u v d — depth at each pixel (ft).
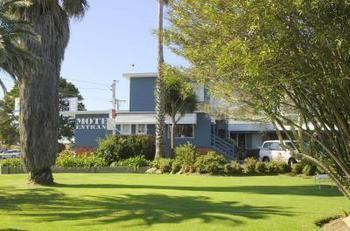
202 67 30.73
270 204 48.29
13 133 215.92
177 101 119.34
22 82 67.10
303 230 36.45
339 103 28.43
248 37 24.75
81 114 153.07
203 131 138.00
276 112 28.58
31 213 43.04
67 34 71.77
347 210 44.19
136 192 58.23
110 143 103.91
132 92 151.53
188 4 29.55
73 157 99.25
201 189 62.18
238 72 26.76
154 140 108.27
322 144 31.89
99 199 51.88
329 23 23.40
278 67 25.39
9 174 88.69
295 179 76.95
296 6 22.66
